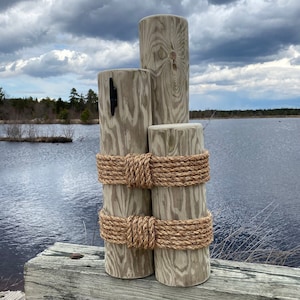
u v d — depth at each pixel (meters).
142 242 1.36
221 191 9.27
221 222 5.55
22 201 9.39
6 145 25.97
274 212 6.88
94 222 7.26
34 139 28.66
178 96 1.47
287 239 5.09
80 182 11.94
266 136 30.03
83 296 1.50
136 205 1.41
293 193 8.77
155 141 1.34
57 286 1.53
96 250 1.71
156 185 1.35
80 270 1.50
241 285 1.36
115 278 1.44
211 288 1.34
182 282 1.35
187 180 1.32
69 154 20.55
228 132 35.88
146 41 1.47
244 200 8.16
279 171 12.36
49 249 1.74
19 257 5.62
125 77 1.36
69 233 6.64
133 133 1.38
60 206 8.71
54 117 49.44
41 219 7.63
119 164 1.38
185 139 1.32
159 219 1.37
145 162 1.33
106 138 1.42
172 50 1.45
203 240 1.35
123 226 1.39
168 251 1.36
